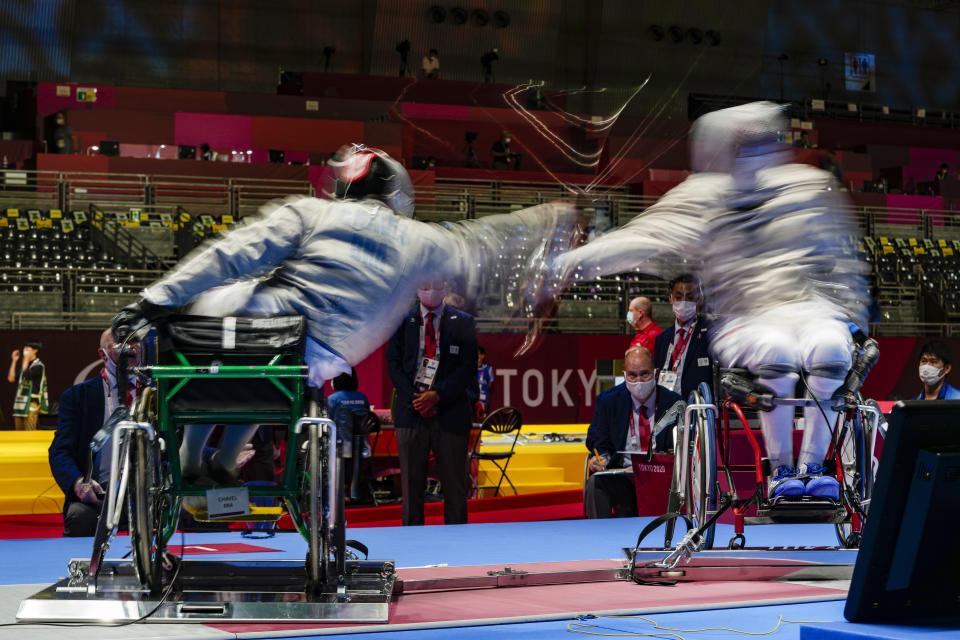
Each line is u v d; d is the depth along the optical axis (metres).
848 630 2.71
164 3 24.91
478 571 4.22
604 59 27.59
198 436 3.64
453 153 23.64
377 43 26.16
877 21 29.58
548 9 27.20
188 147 19.86
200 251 3.54
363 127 21.92
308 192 19.72
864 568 2.81
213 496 3.46
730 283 4.92
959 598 2.92
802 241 4.88
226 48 25.34
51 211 17.61
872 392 15.73
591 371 14.99
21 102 21.55
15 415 12.85
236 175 19.58
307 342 3.65
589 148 24.34
